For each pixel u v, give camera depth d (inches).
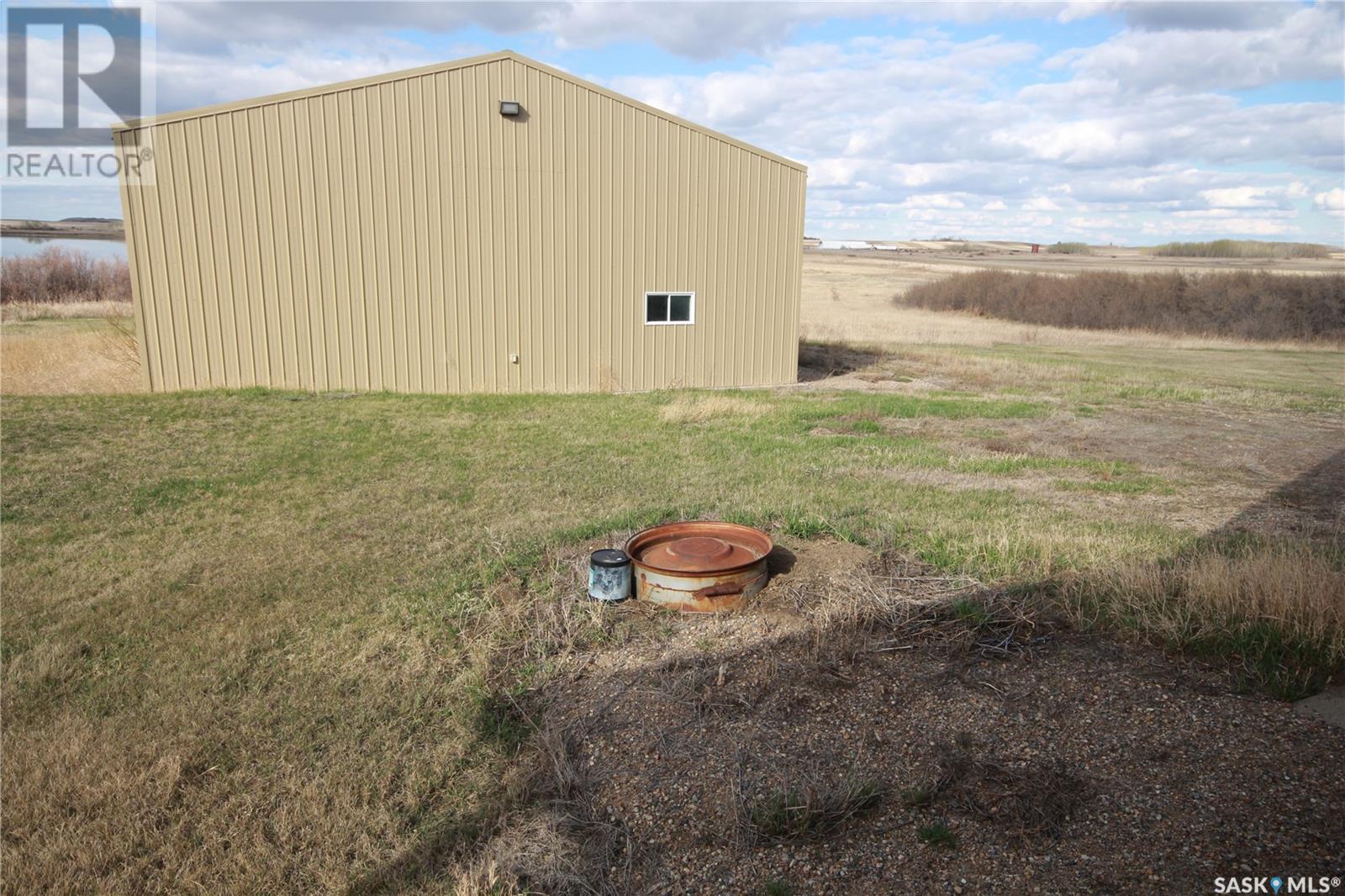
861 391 629.9
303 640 200.4
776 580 227.8
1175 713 150.6
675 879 122.1
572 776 146.8
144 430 420.8
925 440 437.1
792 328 663.1
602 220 586.9
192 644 197.2
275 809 141.8
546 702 172.7
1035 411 530.3
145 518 290.5
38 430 412.5
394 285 546.6
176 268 508.7
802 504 300.2
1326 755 133.9
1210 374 790.5
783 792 136.5
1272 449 417.1
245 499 313.6
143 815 139.6
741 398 559.8
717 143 609.3
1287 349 1182.9
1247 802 124.2
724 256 627.5
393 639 199.3
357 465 366.3
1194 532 264.8
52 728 162.1
